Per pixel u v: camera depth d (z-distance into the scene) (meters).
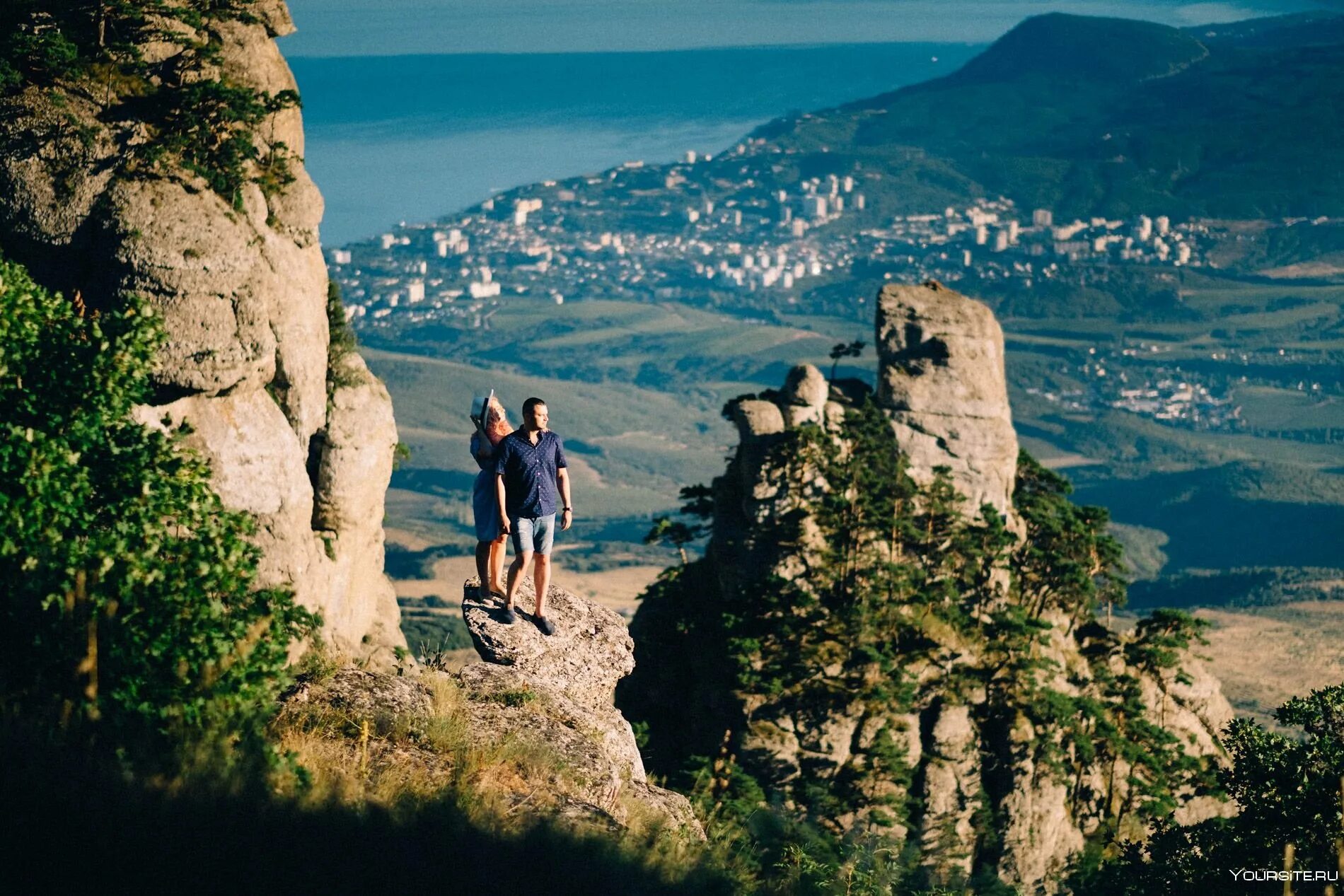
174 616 11.06
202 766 9.41
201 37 43.09
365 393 51.84
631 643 20.17
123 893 7.52
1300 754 28.27
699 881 11.32
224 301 40.22
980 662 95.56
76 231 38.44
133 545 12.29
